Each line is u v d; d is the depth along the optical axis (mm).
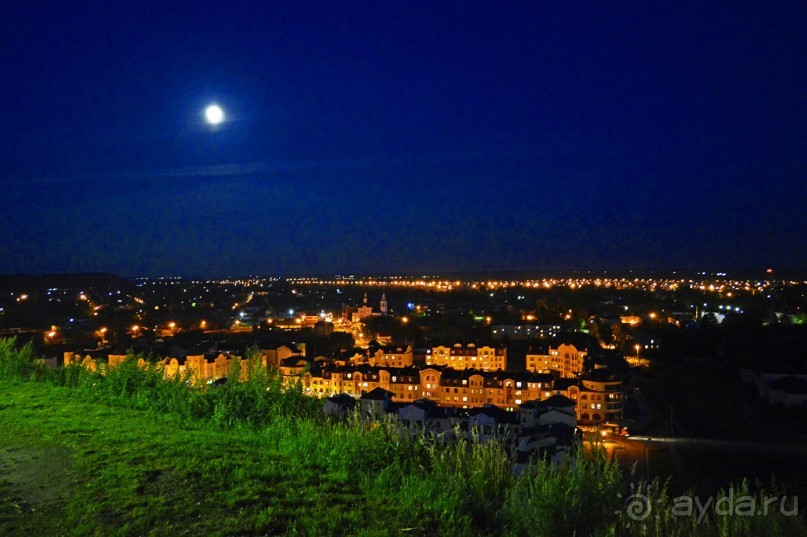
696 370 73688
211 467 10602
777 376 58688
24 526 8172
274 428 13500
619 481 9305
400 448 11148
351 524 8570
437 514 9062
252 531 8211
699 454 41188
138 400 16375
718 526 8203
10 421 13602
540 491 8906
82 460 10750
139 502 8992
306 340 104562
